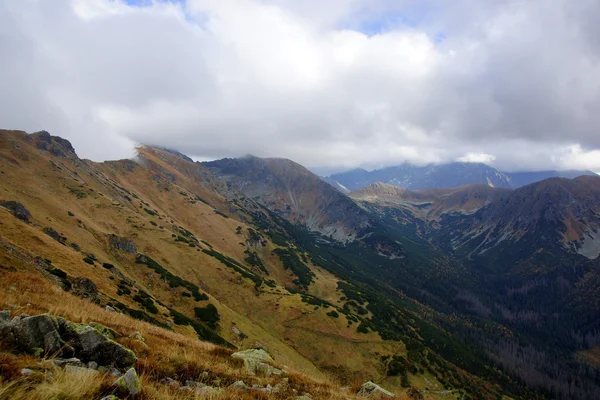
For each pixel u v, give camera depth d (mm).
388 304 195625
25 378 6016
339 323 111000
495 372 176875
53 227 74625
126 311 45188
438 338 183625
